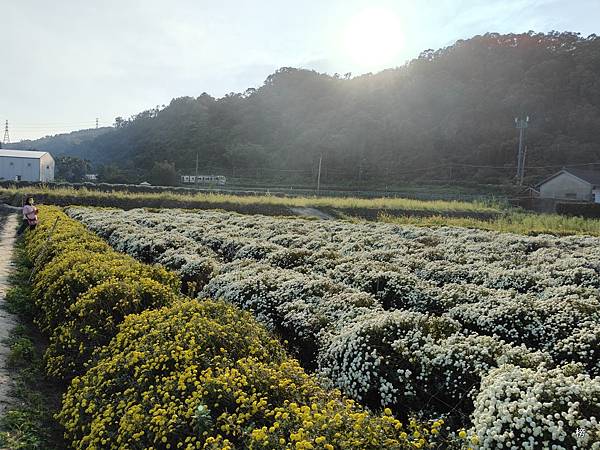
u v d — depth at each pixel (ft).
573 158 197.57
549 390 11.56
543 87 234.58
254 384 13.32
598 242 56.39
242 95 353.10
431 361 15.43
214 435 11.83
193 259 34.37
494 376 12.98
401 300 26.89
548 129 218.59
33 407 16.67
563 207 123.54
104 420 13.19
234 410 12.59
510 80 253.65
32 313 26.89
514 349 16.06
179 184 206.08
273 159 255.29
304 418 11.03
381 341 16.81
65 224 50.47
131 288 21.71
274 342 17.37
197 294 30.48
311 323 20.76
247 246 41.39
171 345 15.23
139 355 15.12
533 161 204.85
